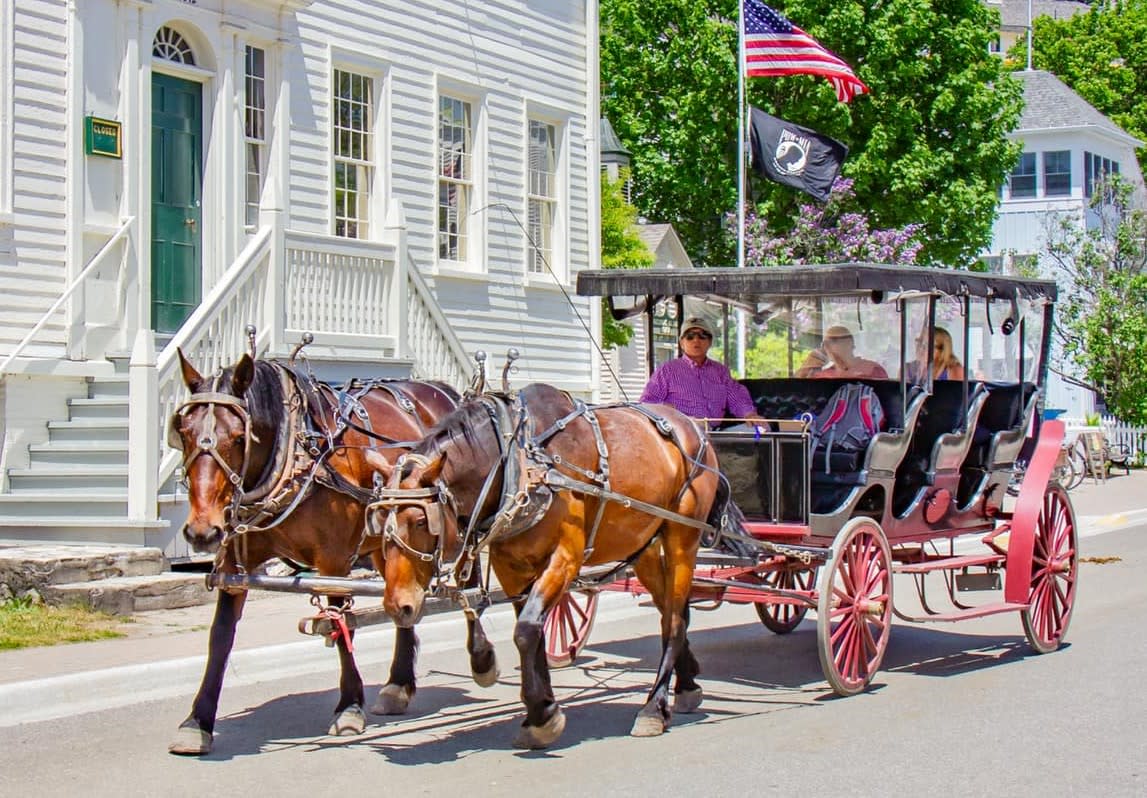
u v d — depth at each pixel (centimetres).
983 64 3628
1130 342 3694
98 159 1441
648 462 828
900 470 1048
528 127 2075
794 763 743
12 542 1289
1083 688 941
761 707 896
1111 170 4947
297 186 1689
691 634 1219
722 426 1034
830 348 1083
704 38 3606
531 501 745
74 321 1404
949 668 1032
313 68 1712
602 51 3825
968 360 1056
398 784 703
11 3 1358
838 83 2308
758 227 3425
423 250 1862
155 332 1512
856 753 764
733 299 1109
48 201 1395
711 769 730
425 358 1736
